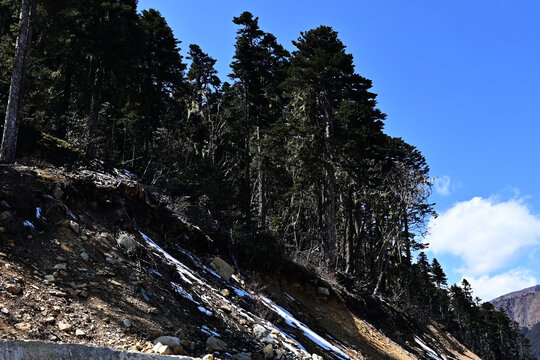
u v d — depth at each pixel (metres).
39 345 3.93
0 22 24.78
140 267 9.12
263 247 17.20
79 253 8.40
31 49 17.31
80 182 10.71
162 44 28.41
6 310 5.69
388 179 27.53
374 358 15.37
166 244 12.33
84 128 21.72
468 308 79.38
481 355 75.88
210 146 33.62
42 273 7.20
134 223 11.62
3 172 9.01
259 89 29.80
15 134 13.76
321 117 25.11
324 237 22.28
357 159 22.70
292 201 28.34
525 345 107.25
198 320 8.64
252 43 30.36
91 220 10.05
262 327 9.99
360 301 20.81
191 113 35.50
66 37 20.36
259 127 31.97
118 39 22.53
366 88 25.45
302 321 14.38
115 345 6.12
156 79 28.22
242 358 7.55
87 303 6.97
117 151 28.92
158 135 27.36
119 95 24.75
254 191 34.16
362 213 29.45
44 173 10.41
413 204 26.20
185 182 24.78
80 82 23.11
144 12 29.67
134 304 7.69
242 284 13.78
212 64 37.69
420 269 57.19
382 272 26.20
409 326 25.70
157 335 6.95
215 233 15.91
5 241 7.40
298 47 24.73
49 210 8.94
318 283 18.45
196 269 12.38
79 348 4.24
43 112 20.00
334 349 12.84
